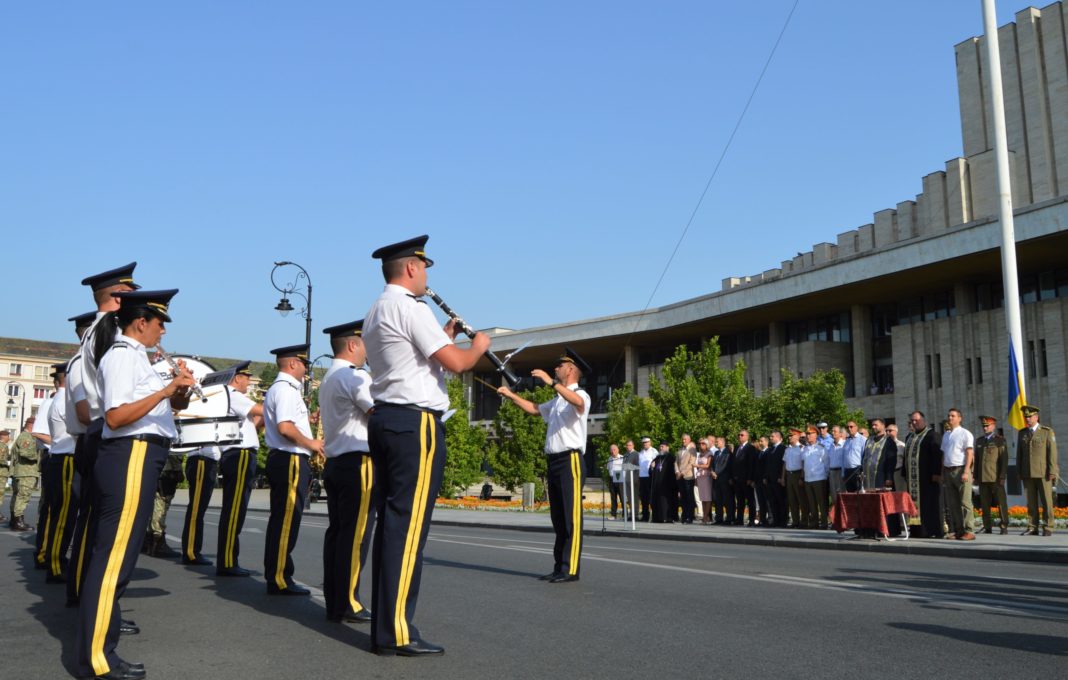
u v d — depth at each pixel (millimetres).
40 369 113812
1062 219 34375
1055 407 38844
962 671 4719
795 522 18938
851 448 18219
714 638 5605
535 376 8688
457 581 8633
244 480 9414
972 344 42625
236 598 7465
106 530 4844
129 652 5199
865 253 42781
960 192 45000
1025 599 7332
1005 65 46312
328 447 6629
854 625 6070
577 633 5789
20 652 5281
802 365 51000
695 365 35750
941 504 14805
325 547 6504
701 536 15938
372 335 5262
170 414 5398
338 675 4598
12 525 17031
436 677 4551
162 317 5355
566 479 8680
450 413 5430
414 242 5398
